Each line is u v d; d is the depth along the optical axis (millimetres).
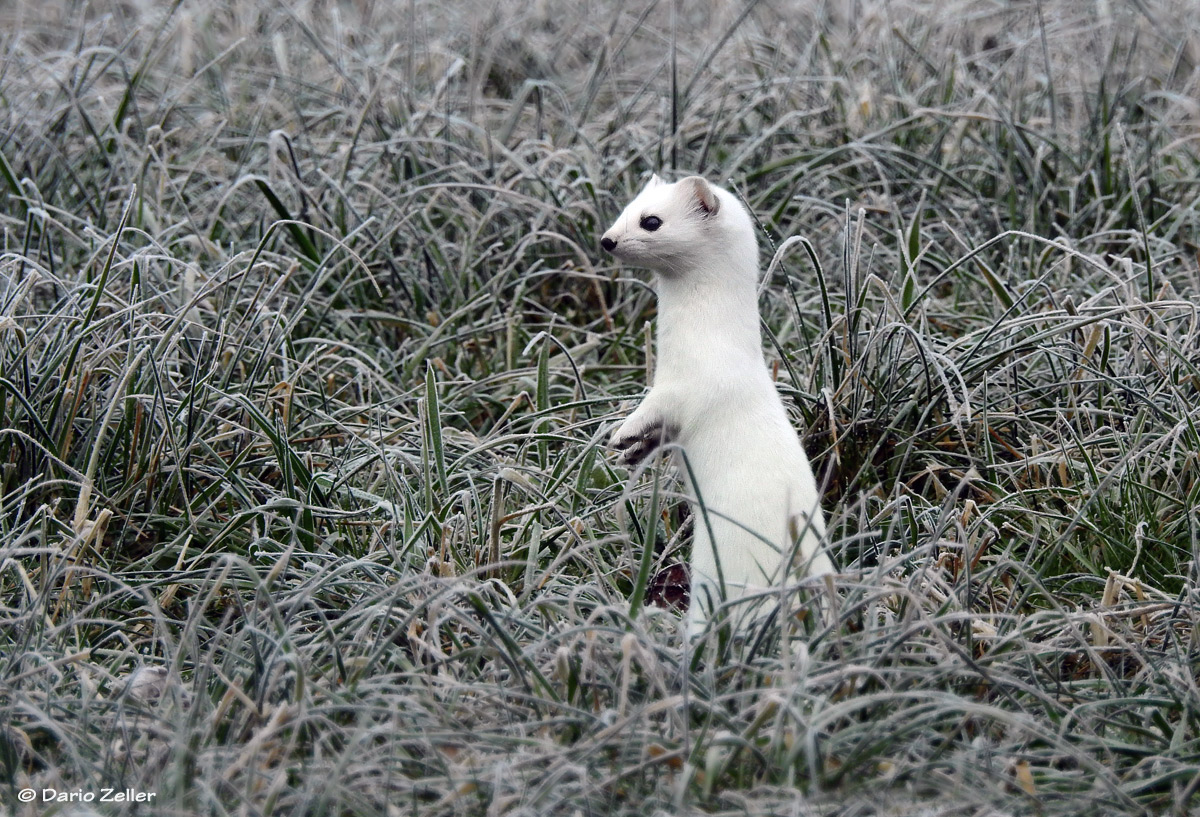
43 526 10648
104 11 27641
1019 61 22672
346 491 12477
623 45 23609
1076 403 13344
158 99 21703
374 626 10102
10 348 12555
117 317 12844
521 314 16594
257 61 25188
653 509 9258
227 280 13562
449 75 21250
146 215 17094
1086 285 15383
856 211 17672
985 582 10242
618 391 15094
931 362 12500
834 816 7496
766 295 16859
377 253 17500
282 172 18422
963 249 17078
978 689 9094
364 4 27766
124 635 9984
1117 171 18484
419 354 15391
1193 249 17328
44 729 8648
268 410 13430
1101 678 9336
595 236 17969
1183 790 8000
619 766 7887
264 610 10367
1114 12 24719
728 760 7906
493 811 7375
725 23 26797
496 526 10906
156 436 12562
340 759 7656
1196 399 13070
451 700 8680
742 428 9812
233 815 7516
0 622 9477
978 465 12719
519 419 13156
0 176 18188
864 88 20812
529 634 9734
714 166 19484
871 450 13008
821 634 8734
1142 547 11305
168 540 12094
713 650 8930
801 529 9555
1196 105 19891
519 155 19609
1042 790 8000
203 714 8695
